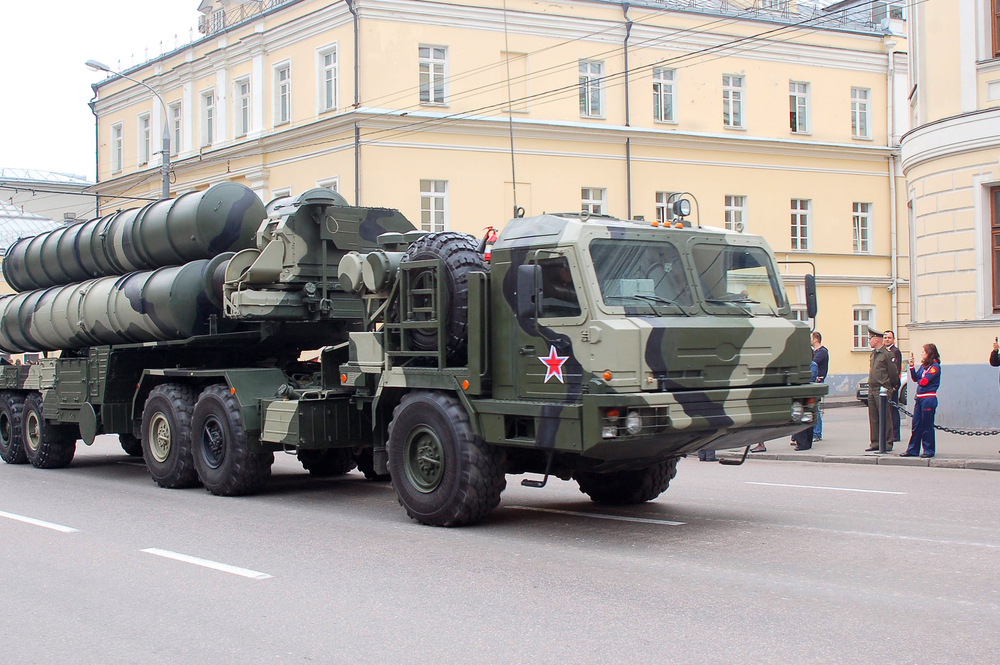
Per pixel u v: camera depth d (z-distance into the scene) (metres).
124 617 6.66
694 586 7.11
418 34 29.70
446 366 9.78
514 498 11.81
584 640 5.86
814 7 39.00
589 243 8.68
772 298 9.62
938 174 19.23
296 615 6.59
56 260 15.87
